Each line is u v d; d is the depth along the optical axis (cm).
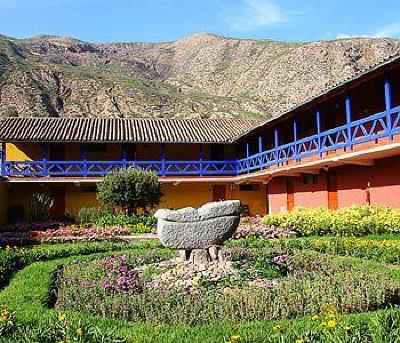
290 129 2734
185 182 3070
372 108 2008
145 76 13550
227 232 1053
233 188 3250
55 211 3066
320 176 2400
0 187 2748
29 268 1178
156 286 906
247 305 725
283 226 1853
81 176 2911
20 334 596
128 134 3003
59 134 2902
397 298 789
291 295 753
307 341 540
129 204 2300
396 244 1306
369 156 1800
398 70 1712
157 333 637
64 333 573
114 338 583
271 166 2686
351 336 541
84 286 878
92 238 1791
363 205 1867
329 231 1711
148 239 1777
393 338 529
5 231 2216
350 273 934
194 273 973
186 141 2961
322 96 1873
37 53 13388
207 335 626
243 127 3316
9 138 2745
